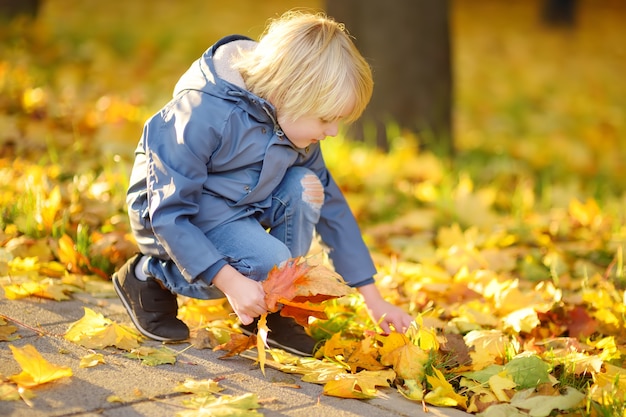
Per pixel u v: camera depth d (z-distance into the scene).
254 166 2.41
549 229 4.28
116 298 2.93
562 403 2.16
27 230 3.41
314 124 2.38
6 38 7.62
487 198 4.65
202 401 2.03
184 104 2.36
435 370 2.26
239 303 2.22
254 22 12.55
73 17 11.06
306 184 2.51
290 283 2.20
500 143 7.50
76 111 5.20
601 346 2.66
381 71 5.85
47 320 2.58
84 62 8.02
